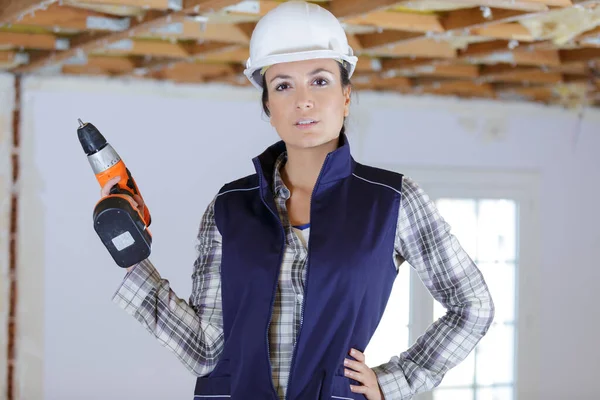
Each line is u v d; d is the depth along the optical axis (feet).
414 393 4.99
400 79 17.70
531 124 20.34
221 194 5.18
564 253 20.71
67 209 16.29
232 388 4.80
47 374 16.25
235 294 4.82
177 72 15.92
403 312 19.12
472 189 19.75
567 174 20.72
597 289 21.06
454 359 5.00
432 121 19.33
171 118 16.99
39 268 16.16
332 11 10.14
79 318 16.43
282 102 4.75
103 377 16.60
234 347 4.80
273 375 4.73
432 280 5.01
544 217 20.51
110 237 4.75
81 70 15.72
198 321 5.08
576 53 14.14
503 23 11.62
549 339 20.54
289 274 4.74
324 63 4.72
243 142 17.61
